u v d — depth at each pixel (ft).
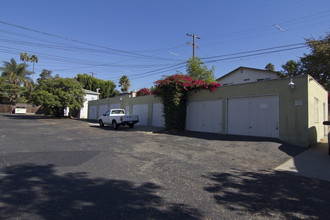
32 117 104.58
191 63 69.46
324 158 24.29
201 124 46.68
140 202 11.78
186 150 27.84
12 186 13.71
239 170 19.24
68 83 99.45
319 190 14.60
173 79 48.32
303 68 69.72
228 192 13.75
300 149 28.76
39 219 9.68
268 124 35.27
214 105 44.16
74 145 29.22
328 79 64.23
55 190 13.23
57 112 108.58
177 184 14.94
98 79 171.12
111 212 10.53
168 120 49.21
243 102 39.04
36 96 93.04
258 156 25.05
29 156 22.04
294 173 18.81
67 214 10.21
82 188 13.64
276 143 30.94
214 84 43.78
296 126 31.37
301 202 12.45
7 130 45.44
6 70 142.41
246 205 11.82
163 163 20.71
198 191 13.76
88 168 18.13
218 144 31.78
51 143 30.48
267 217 10.49
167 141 35.01
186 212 10.77
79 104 102.42
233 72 84.43
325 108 45.39
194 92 48.32
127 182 14.98
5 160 20.21
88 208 10.89
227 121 41.24
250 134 37.55
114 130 51.62
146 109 65.72
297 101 31.60
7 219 9.59
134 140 35.27
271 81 34.78
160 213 10.59
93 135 40.88
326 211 11.30
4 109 145.18
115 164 19.70
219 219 10.14
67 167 18.30
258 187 14.89
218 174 17.72
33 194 12.53
